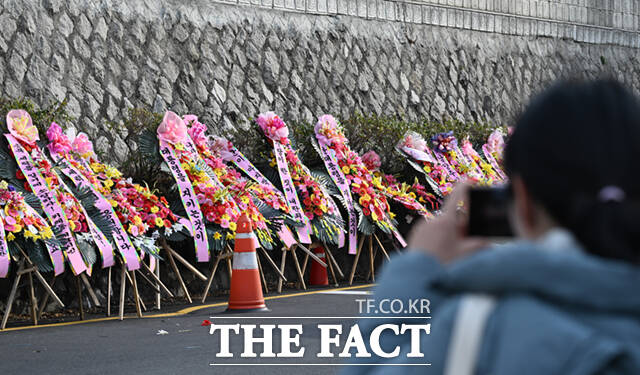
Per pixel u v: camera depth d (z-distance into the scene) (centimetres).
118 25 1223
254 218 1075
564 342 93
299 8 1457
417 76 1612
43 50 1144
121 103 1192
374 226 1230
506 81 1794
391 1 1603
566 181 100
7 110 931
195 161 1068
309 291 1116
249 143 1201
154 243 969
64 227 857
